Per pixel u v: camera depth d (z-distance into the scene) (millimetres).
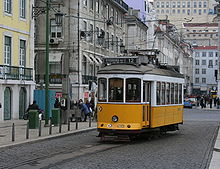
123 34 61125
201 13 164625
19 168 11414
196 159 13477
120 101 17672
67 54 27031
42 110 32250
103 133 17922
